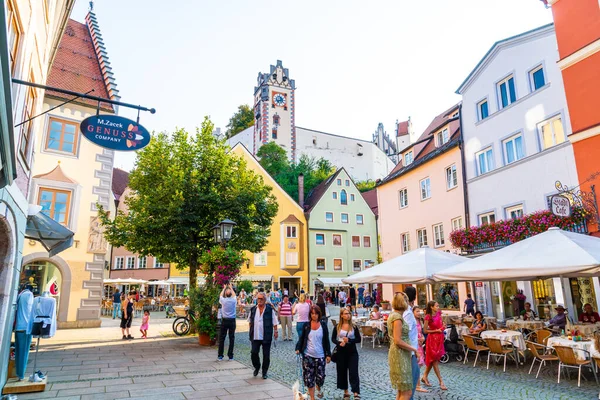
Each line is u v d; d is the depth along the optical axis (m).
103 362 11.51
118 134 7.34
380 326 15.26
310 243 47.06
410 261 14.58
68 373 10.03
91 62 24.39
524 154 18.58
